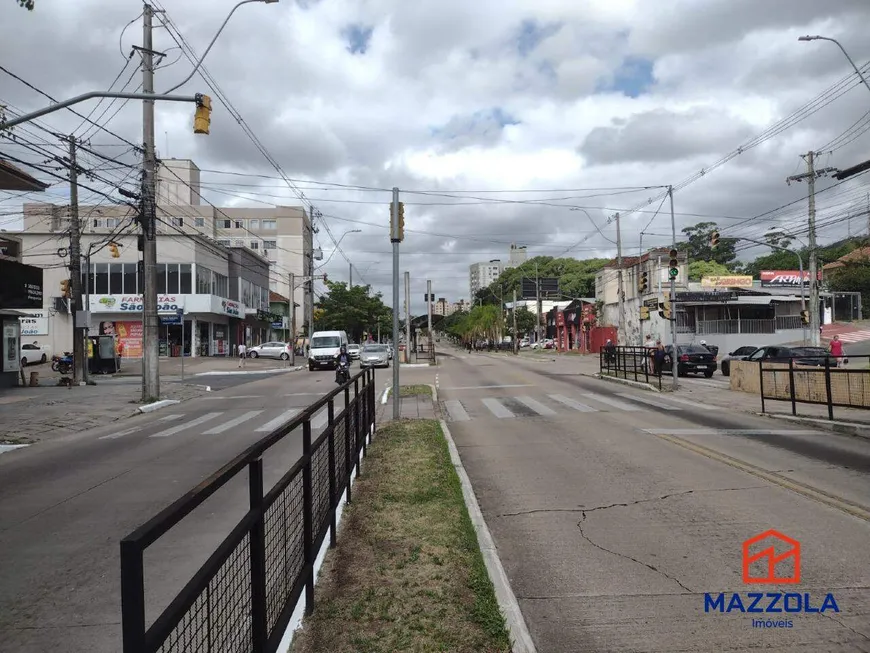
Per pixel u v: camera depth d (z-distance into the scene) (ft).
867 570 17.24
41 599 16.48
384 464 30.27
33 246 153.38
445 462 30.94
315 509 16.25
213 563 8.16
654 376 83.66
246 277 202.08
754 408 53.21
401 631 13.37
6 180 60.44
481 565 17.20
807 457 32.24
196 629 8.05
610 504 24.47
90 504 26.32
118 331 156.25
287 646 12.39
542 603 15.79
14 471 34.35
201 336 167.12
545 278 270.67
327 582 16.03
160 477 31.42
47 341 153.69
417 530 20.06
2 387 83.46
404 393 68.39
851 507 22.99
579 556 19.01
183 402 71.67
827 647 13.38
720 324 158.40
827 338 153.99
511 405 58.95
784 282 200.85
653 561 18.42
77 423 52.70
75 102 41.42
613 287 201.36
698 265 253.65
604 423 45.70
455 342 480.64
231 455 37.04
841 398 44.73
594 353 201.98
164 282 155.53
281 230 304.91
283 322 254.88
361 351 127.75
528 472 30.58
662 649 13.42
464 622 13.83
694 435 39.55
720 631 14.14
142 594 6.28
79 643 14.05
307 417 14.74
